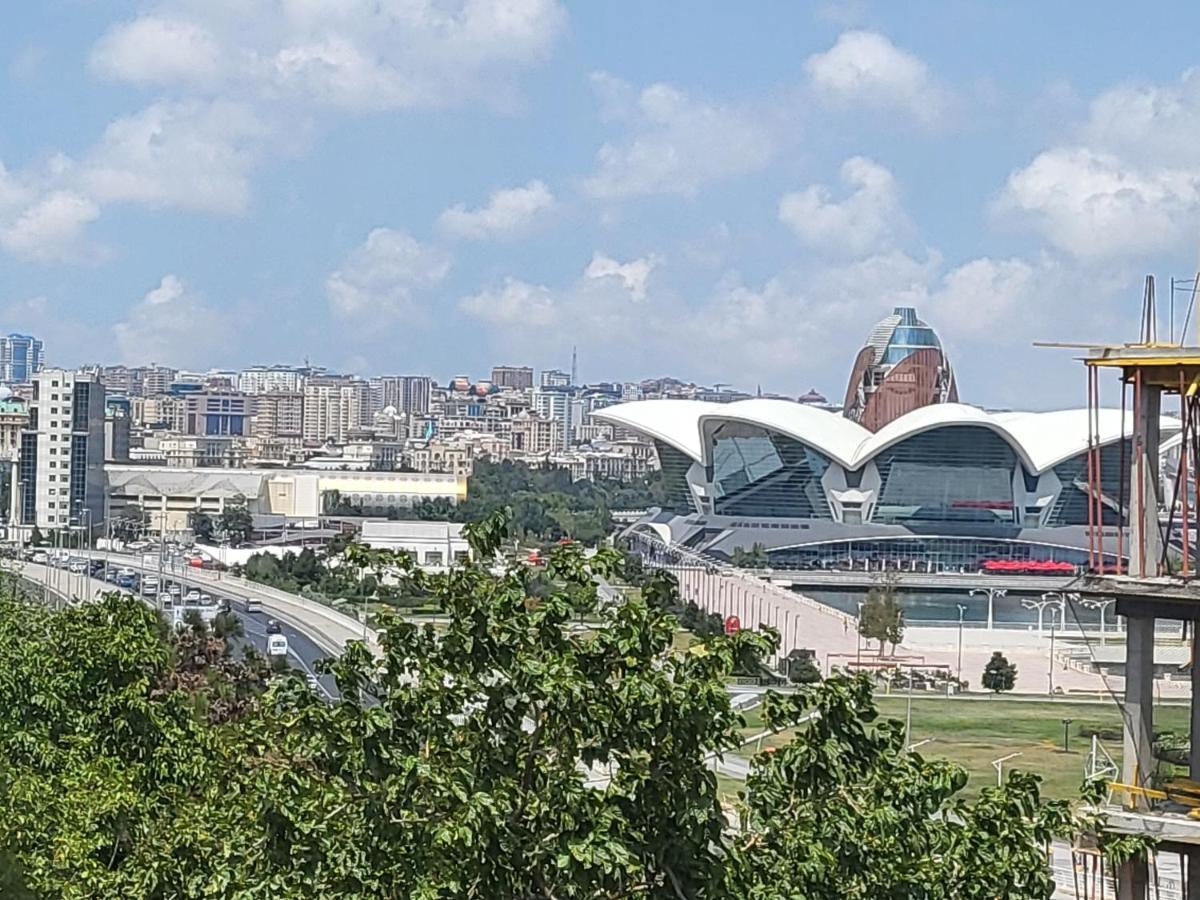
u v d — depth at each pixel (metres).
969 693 153.38
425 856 25.50
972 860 29.45
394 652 27.41
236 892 28.14
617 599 28.48
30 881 37.16
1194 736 31.06
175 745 49.66
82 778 44.53
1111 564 38.78
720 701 26.00
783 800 28.78
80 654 50.72
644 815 25.80
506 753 26.59
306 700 27.47
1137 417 30.48
